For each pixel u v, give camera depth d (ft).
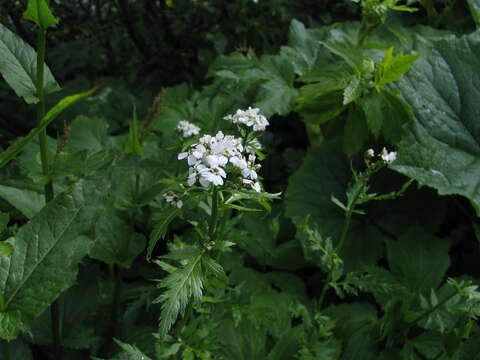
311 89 1.56
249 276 1.48
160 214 0.86
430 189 1.68
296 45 1.85
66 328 1.16
